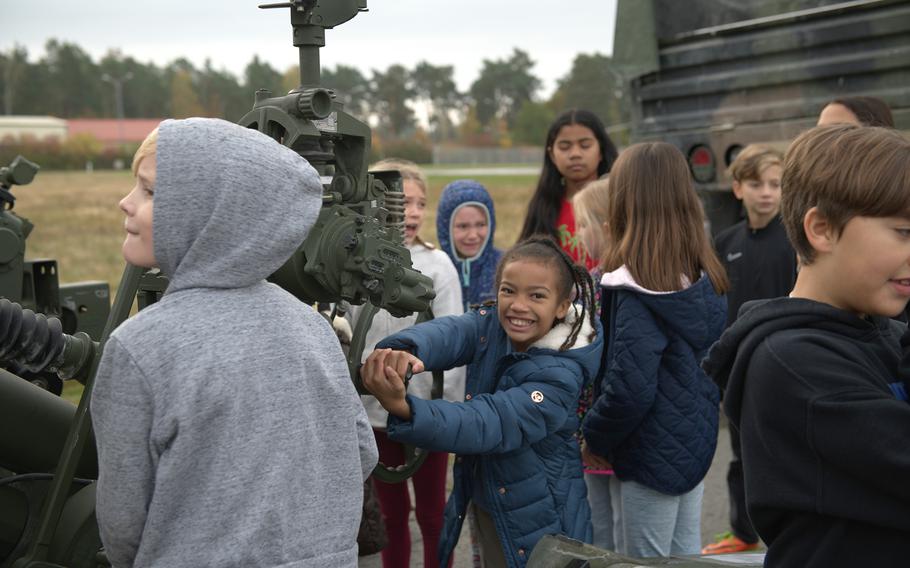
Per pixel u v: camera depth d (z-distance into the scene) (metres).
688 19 5.62
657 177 2.90
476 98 125.88
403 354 2.29
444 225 3.93
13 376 2.53
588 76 86.75
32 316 2.25
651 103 5.94
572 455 2.64
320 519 1.70
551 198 4.48
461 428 2.34
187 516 1.59
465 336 2.64
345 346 2.65
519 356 2.52
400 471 2.67
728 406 1.73
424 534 3.41
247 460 1.61
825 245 1.66
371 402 3.25
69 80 126.81
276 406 1.66
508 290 2.50
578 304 2.67
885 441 1.48
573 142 4.33
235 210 1.64
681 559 2.15
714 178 5.66
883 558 1.54
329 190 2.31
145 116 131.38
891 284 1.63
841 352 1.58
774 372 1.60
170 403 1.58
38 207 30.48
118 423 1.59
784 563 1.63
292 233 1.69
